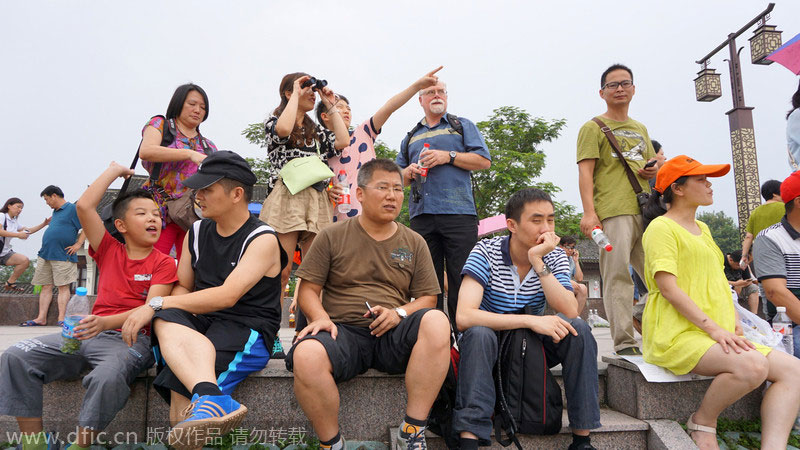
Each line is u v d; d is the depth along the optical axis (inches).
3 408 95.7
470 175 164.6
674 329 110.3
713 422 105.9
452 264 155.7
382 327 100.8
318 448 101.4
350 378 101.3
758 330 118.8
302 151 141.9
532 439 103.8
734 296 123.3
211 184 100.2
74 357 102.3
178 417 91.3
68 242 307.0
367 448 103.0
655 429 106.0
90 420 90.7
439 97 165.8
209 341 93.9
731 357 101.0
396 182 107.3
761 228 195.9
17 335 231.5
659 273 110.7
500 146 633.6
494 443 104.0
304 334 97.1
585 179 147.1
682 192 117.7
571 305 104.0
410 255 111.6
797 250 132.6
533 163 608.1
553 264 112.4
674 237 113.7
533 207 108.5
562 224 631.8
